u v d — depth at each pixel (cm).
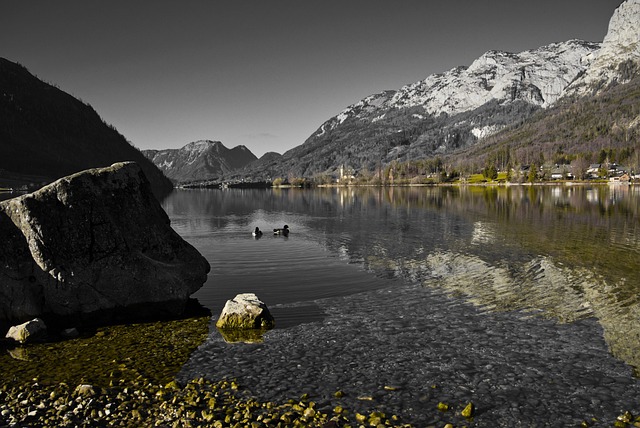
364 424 1268
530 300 2509
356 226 6378
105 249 2472
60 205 2422
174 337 2012
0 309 2273
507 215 7481
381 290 2775
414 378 1562
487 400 1410
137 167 2875
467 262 3594
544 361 1697
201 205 12562
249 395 1444
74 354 1825
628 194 13650
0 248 2314
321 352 1800
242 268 3497
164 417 1306
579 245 4325
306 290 2805
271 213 9238
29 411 1353
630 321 2142
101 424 1277
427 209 9188
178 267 2753
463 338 1939
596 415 1323
